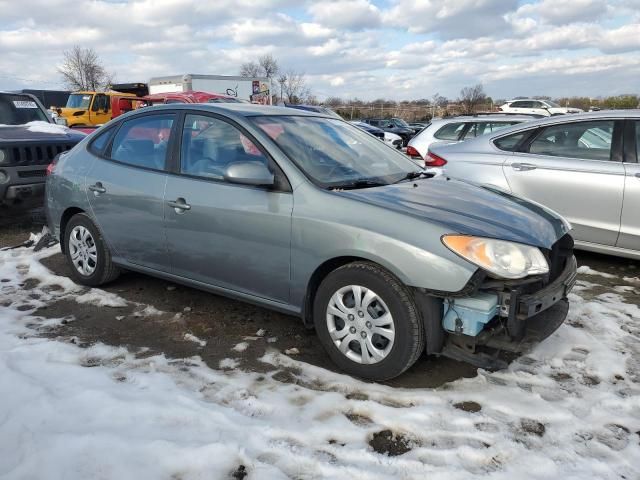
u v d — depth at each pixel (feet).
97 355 10.92
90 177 14.39
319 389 9.80
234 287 11.88
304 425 8.57
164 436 8.06
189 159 12.53
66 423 8.32
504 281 9.20
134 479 7.18
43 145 21.90
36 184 21.52
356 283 9.84
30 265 16.65
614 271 16.56
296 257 10.54
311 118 13.52
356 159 12.42
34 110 27.40
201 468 7.45
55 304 13.85
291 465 7.63
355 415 8.93
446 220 9.55
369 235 9.55
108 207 13.89
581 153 16.66
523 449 8.05
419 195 10.89
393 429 8.55
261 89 84.74
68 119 67.41
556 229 10.77
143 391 9.40
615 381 10.00
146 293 14.65
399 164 13.39
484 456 7.88
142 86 80.28
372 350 9.82
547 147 17.42
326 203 10.25
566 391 9.68
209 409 8.79
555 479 7.41
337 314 10.21
